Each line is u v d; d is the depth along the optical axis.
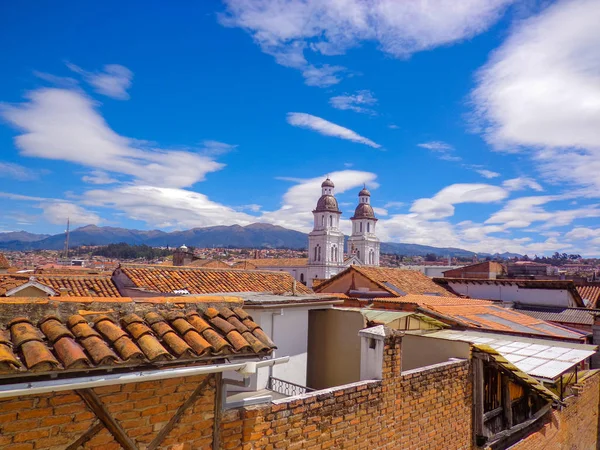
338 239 81.75
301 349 9.59
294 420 5.47
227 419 4.87
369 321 9.42
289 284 17.86
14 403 3.47
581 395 13.10
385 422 6.64
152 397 4.23
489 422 8.96
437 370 7.64
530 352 10.20
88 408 3.85
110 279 19.16
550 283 24.03
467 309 15.80
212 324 4.92
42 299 4.11
